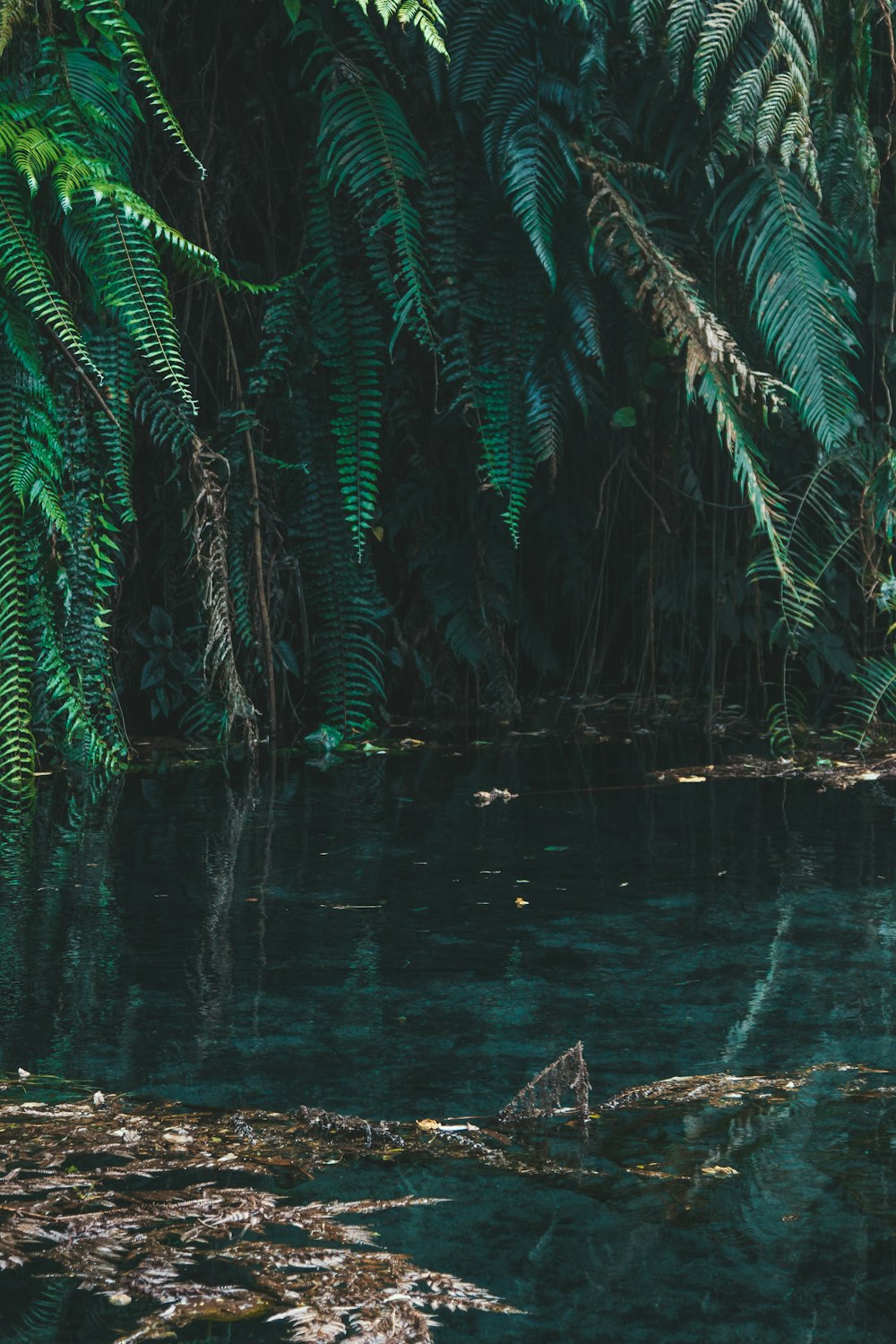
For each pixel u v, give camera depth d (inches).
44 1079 102.3
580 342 241.9
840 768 220.8
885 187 264.7
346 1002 118.5
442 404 267.4
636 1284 73.2
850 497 263.4
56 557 218.4
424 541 270.5
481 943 134.4
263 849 170.7
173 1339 68.3
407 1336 68.2
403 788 207.6
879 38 261.6
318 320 245.1
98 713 227.9
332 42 236.2
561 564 284.5
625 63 246.7
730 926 139.3
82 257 207.0
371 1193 84.0
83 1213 81.5
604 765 225.0
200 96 249.9
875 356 266.5
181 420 235.0
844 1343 67.7
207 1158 88.8
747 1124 93.7
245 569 252.2
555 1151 89.8
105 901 149.1
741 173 245.8
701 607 281.0
